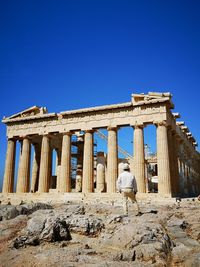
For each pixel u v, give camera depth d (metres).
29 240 11.21
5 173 49.72
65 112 46.62
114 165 41.62
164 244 10.31
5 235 12.56
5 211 17.31
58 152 56.22
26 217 15.24
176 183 43.25
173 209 19.98
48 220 12.20
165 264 8.91
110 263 8.63
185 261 9.19
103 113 44.56
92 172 43.38
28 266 8.95
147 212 18.17
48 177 46.75
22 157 49.00
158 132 39.94
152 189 60.38
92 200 38.19
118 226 13.23
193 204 28.86
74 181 60.56
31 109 50.69
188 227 13.83
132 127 42.38
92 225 13.27
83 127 45.28
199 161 67.56
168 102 40.88
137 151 40.41
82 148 57.88
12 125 51.66
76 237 12.59
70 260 9.13
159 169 38.44
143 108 41.94
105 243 11.13
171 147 42.38
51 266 8.73
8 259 9.70
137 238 10.72
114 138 42.84
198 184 64.44
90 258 9.31
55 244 11.27
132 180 16.61
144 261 9.24
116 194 39.22
